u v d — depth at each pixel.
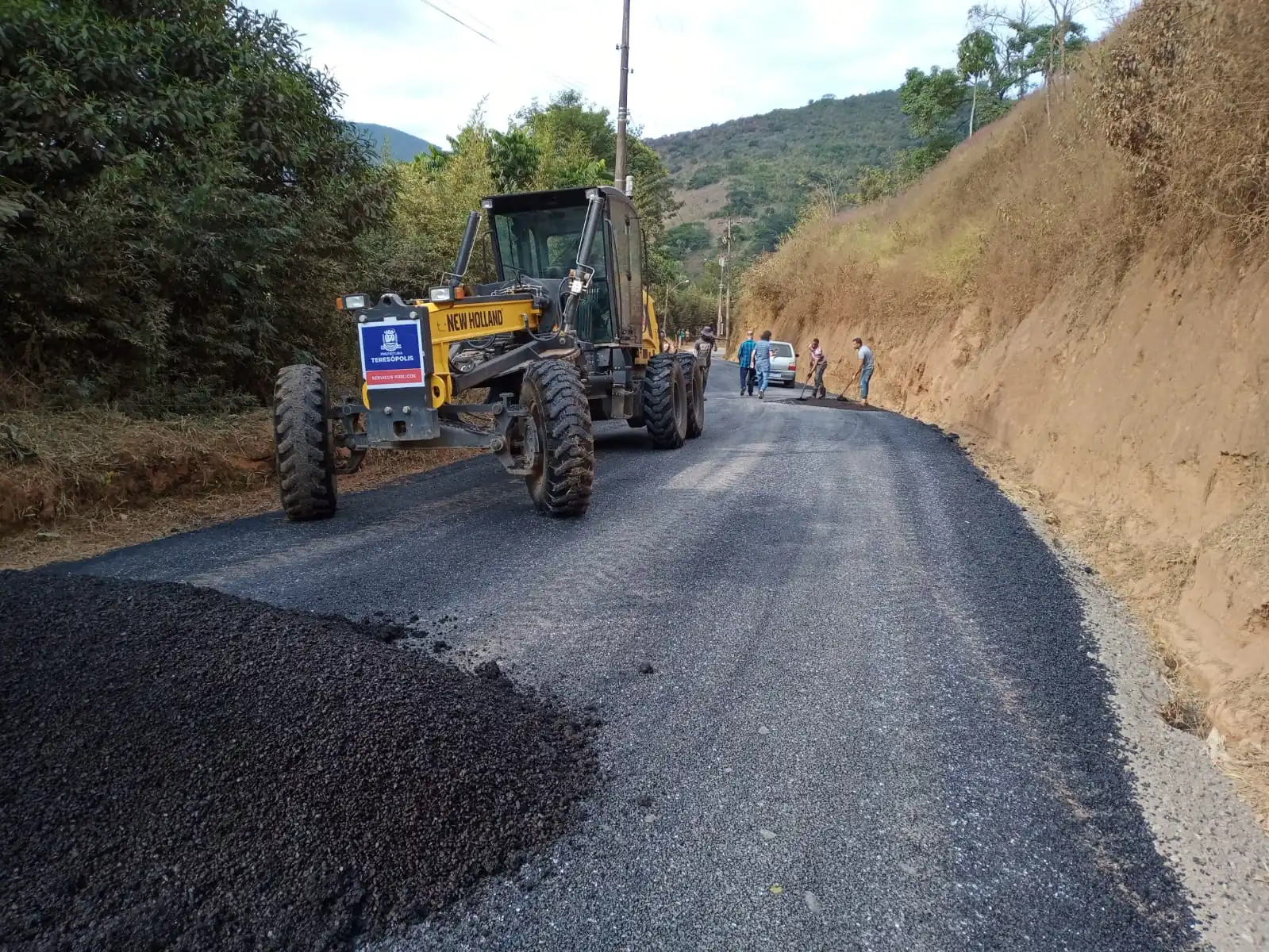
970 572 5.02
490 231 9.26
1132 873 2.41
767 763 2.91
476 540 5.53
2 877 2.06
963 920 2.19
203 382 7.96
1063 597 4.67
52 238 6.37
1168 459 5.81
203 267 7.30
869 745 3.05
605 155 34.84
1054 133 13.98
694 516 6.26
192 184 7.39
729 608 4.35
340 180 9.62
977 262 17.36
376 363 5.88
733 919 2.17
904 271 23.06
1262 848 2.56
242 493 6.96
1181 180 7.23
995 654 3.88
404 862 2.27
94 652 2.84
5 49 6.51
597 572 4.87
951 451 9.99
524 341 7.56
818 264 33.16
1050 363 10.16
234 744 2.49
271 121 8.48
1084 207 11.12
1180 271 7.33
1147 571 5.02
